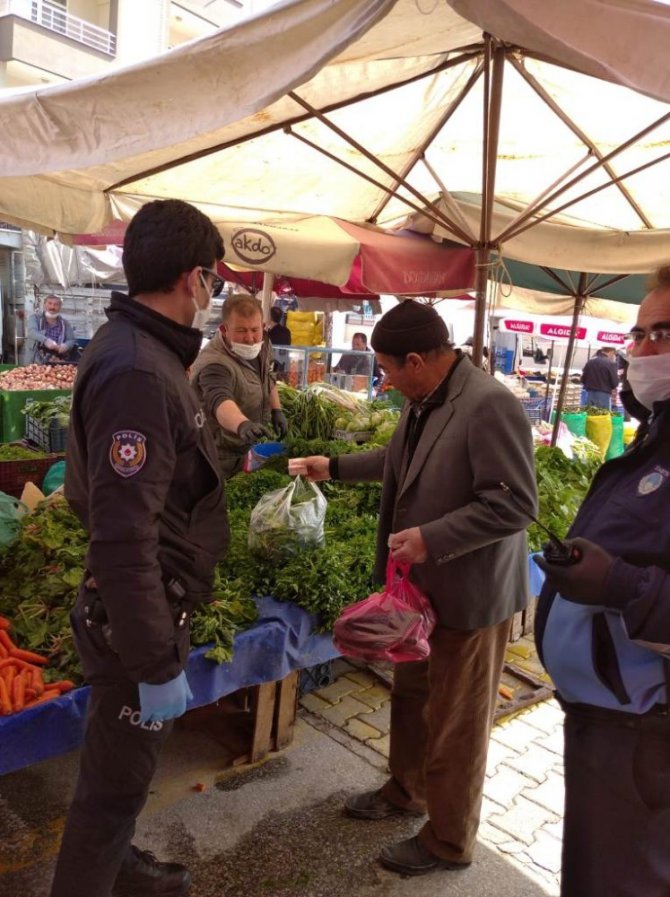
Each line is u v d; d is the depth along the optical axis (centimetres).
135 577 157
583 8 163
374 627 216
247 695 324
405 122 353
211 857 255
